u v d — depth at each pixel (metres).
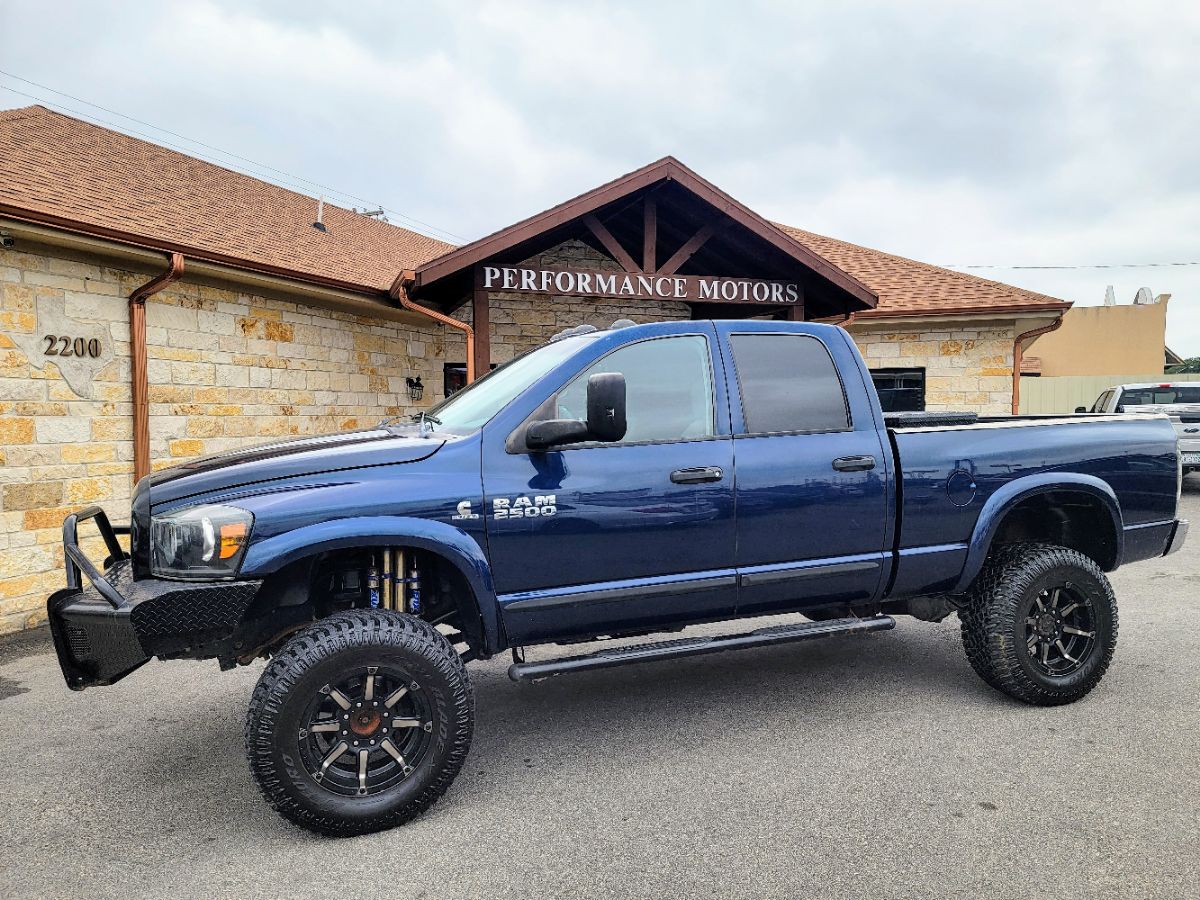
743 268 10.41
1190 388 13.34
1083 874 2.47
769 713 3.91
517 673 3.15
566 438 3.05
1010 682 3.79
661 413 3.43
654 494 3.30
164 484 2.95
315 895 2.47
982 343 12.34
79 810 3.08
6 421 5.99
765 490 3.47
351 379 9.40
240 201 11.08
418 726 2.93
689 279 9.29
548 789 3.16
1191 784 3.05
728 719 3.85
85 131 10.34
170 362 7.30
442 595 3.44
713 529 3.39
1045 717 3.75
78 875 2.62
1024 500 4.00
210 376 7.67
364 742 2.86
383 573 3.11
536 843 2.75
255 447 3.42
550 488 3.17
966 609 3.98
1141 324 31.81
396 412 10.16
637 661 3.32
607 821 2.89
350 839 2.82
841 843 2.68
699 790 3.11
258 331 8.16
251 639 3.08
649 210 9.07
